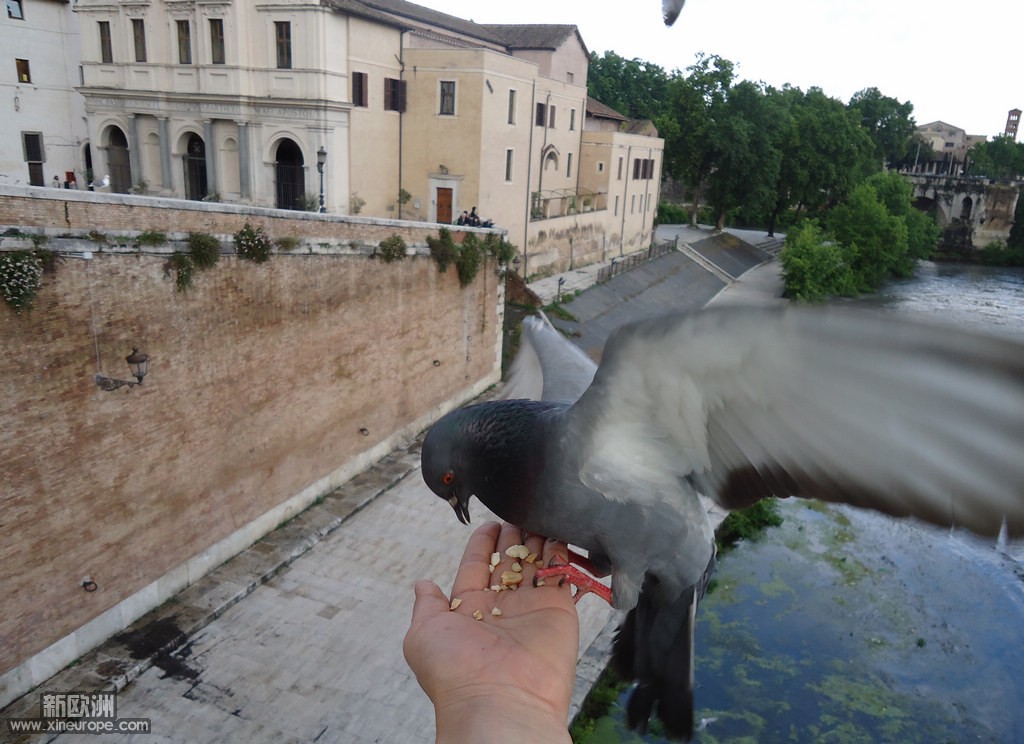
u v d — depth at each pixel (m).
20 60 38.59
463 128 36.75
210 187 35.97
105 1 35.66
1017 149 106.19
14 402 13.15
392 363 24.81
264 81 33.56
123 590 15.90
